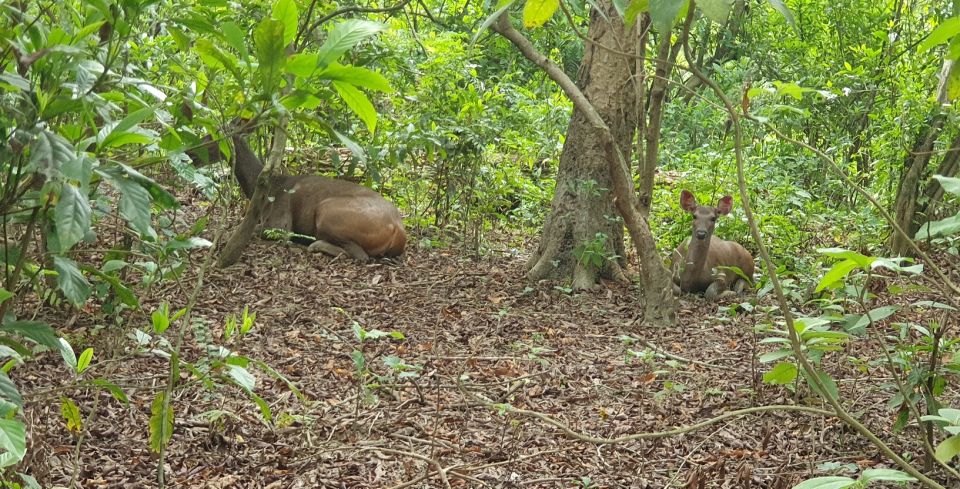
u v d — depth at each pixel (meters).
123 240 6.70
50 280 5.23
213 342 6.35
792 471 5.01
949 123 10.27
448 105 10.28
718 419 3.25
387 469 4.80
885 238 11.23
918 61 12.81
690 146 15.90
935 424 4.77
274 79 2.79
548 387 6.25
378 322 7.46
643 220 7.98
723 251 9.73
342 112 9.41
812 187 13.46
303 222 9.49
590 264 9.07
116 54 2.67
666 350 7.32
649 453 5.21
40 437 4.43
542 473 4.88
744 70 15.84
